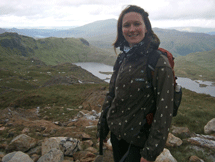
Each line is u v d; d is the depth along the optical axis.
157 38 1.57
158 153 1.33
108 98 1.96
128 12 1.67
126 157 1.63
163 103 1.35
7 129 7.44
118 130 1.61
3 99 28.12
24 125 8.05
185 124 7.24
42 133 6.50
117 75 1.74
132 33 1.58
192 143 4.63
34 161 3.72
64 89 30.95
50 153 3.55
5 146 4.70
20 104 19.77
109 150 3.92
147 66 1.44
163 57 1.42
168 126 1.37
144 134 1.50
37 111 14.95
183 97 18.55
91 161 3.51
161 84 1.37
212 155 3.97
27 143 4.34
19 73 106.56
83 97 19.05
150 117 1.50
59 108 14.52
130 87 1.49
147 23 1.65
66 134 5.76
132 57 1.52
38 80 92.56
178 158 3.85
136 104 1.51
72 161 3.52
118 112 1.64
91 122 8.41
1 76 88.69
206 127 6.23
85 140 5.09
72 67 136.12
